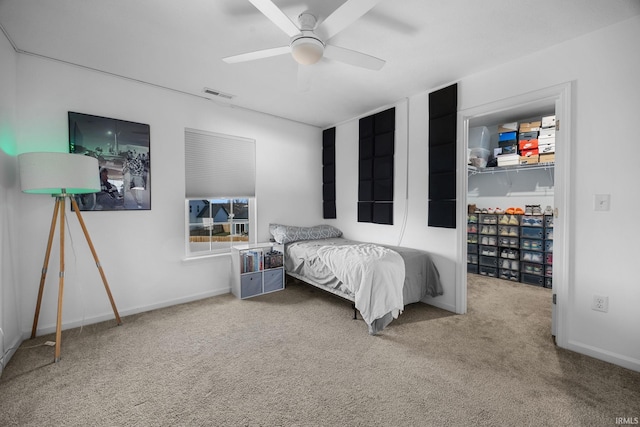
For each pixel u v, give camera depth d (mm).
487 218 4301
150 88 2986
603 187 2037
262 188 3955
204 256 3383
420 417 1501
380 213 3717
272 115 4016
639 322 1915
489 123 4410
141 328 2562
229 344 2281
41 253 2432
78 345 2254
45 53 2371
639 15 1889
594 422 1462
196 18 1922
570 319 2188
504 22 1975
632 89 1923
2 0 1724
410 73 2752
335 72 2729
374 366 1973
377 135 3736
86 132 2613
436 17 1922
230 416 1510
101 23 1975
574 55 2160
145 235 2971
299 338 2383
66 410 1557
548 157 3693
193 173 3316
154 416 1512
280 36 2141
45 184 1974
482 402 1611
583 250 2125
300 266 3498
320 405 1594
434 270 3111
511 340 2346
